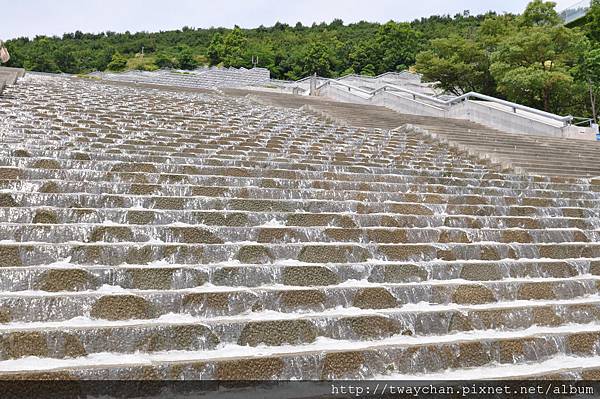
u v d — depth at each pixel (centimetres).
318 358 411
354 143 1305
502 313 520
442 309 518
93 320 434
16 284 459
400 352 436
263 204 714
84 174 726
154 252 539
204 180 781
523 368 454
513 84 2367
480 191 946
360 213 765
